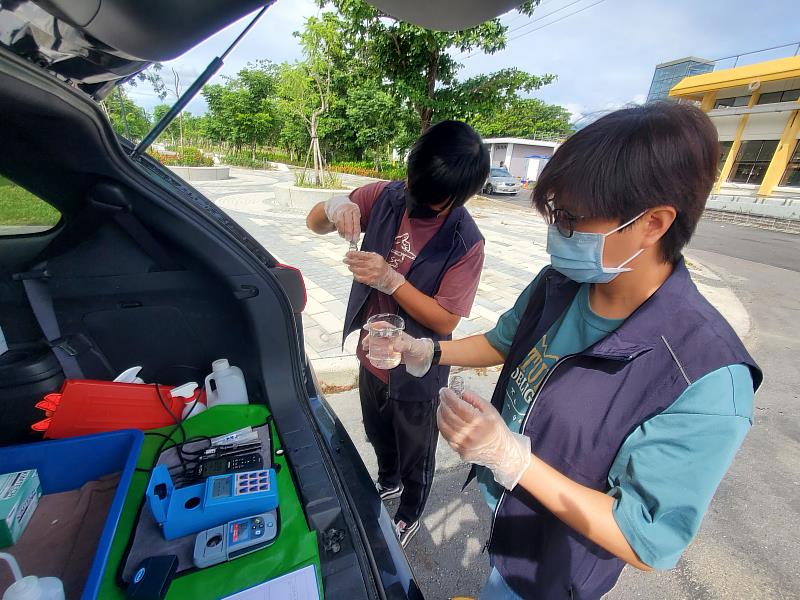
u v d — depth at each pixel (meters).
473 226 1.53
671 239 0.71
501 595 1.08
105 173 0.98
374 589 0.85
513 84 8.61
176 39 0.70
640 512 0.70
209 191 11.90
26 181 1.05
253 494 0.91
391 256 1.60
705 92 18.81
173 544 0.84
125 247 1.18
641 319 0.76
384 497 2.06
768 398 3.30
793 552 1.96
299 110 11.29
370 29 7.50
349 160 25.55
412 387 1.52
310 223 1.91
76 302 1.21
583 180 0.69
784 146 16.28
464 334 3.92
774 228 13.66
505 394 1.10
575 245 0.77
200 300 1.30
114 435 0.98
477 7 0.80
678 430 0.68
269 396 1.33
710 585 1.78
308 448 1.16
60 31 0.68
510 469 0.76
